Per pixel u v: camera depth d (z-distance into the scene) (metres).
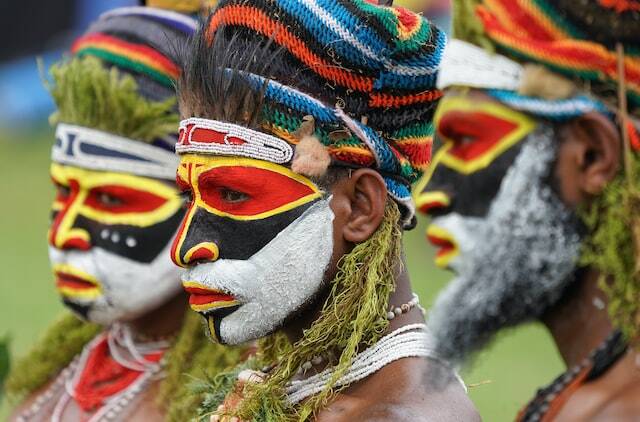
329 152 4.48
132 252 5.90
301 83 4.49
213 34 4.59
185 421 5.68
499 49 5.00
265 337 4.85
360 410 4.46
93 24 6.31
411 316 4.64
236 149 4.46
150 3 6.21
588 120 4.78
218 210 4.50
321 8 4.49
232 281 4.47
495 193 4.97
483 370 11.35
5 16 24.39
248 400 4.60
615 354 4.59
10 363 6.33
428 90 4.64
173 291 5.96
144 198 5.90
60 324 6.47
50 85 6.15
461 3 5.12
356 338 4.42
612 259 4.67
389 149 4.55
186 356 5.85
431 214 5.14
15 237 18.23
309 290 4.51
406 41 4.53
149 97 5.93
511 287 4.91
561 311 4.88
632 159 4.71
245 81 4.46
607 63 4.75
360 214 4.53
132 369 6.07
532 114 4.89
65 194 6.04
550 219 4.85
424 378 4.52
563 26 4.84
